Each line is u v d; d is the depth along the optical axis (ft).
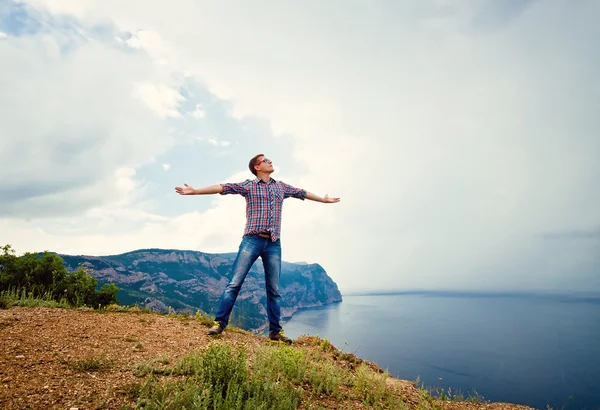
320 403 9.34
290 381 10.36
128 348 10.99
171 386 7.61
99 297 28.84
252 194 16.22
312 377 10.91
